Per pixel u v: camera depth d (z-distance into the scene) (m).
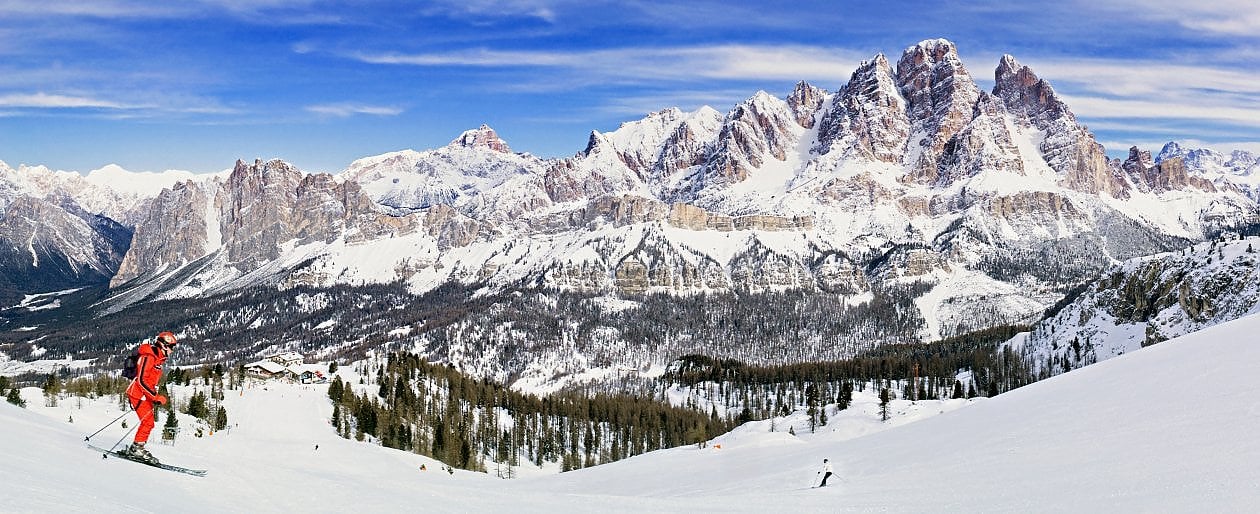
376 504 27.83
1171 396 41.38
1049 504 27.89
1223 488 25.30
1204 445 31.09
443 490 33.53
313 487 29.97
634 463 109.81
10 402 94.81
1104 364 61.00
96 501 20.05
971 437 48.25
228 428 145.75
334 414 184.38
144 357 30.73
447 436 184.00
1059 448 37.56
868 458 53.88
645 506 31.41
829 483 41.84
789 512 30.55
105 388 141.62
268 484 29.52
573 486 83.81
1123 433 36.97
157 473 27.73
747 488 52.19
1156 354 55.62
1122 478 29.20
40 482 20.73
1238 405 35.50
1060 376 65.00
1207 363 45.97
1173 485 26.88
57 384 126.25
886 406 155.50
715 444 125.56
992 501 29.88
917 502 31.86
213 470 30.58
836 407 193.88
